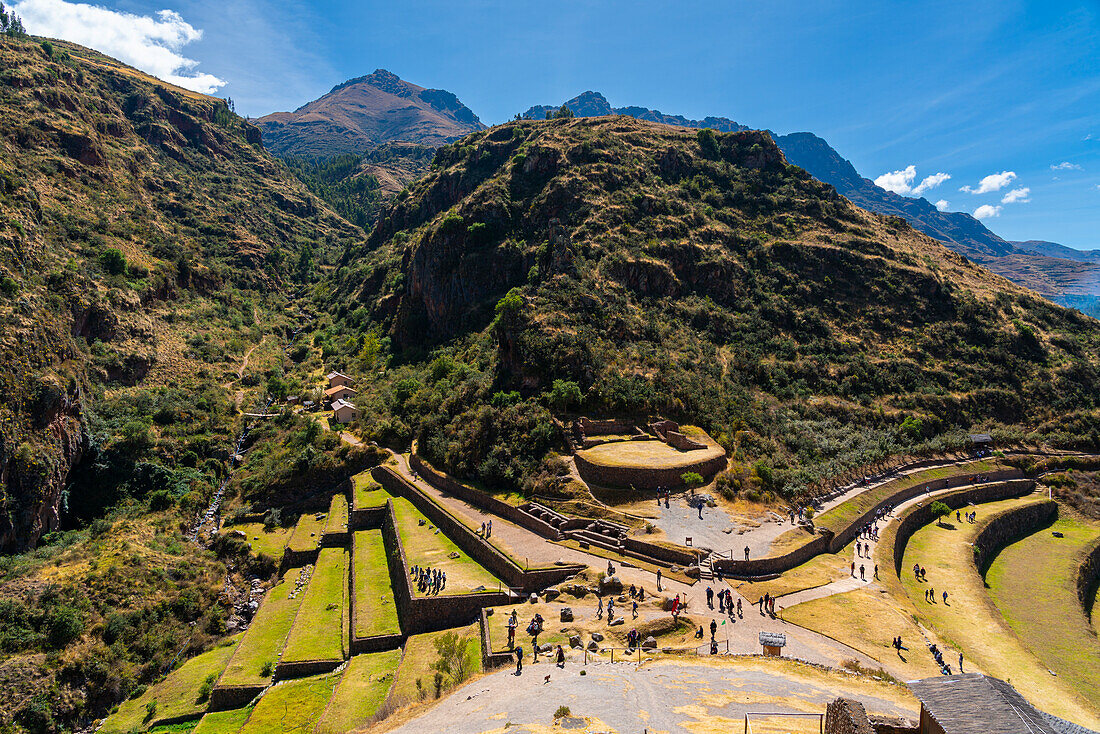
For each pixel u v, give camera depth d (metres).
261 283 168.50
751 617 46.69
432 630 52.03
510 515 68.81
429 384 106.69
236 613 69.12
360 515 80.50
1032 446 96.38
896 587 56.75
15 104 133.75
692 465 69.56
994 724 22.38
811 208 134.12
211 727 47.62
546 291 96.94
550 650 41.50
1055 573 69.44
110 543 71.75
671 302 105.06
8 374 73.12
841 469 79.81
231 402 111.62
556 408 80.50
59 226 112.94
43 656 53.44
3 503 67.94
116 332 104.25
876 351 106.38
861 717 23.34
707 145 146.00
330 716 42.06
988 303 118.00
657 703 30.64
